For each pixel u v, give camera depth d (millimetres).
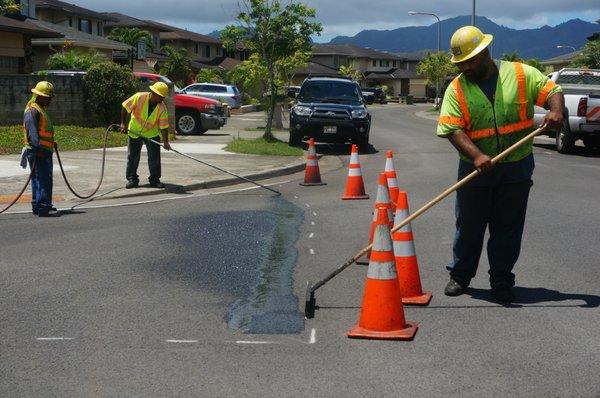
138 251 7957
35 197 10281
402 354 4809
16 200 10508
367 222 9672
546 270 7070
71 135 20844
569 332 5223
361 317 5227
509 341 5043
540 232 8930
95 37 43719
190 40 77000
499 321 5492
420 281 6234
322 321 5531
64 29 41750
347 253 7883
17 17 37312
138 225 9500
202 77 57625
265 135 22297
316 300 6117
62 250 8031
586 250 7938
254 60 32594
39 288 6492
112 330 5332
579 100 19047
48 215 10273
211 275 6949
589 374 4445
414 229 9164
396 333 5113
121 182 13289
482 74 5801
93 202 11594
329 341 5070
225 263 7418
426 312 5742
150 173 12695
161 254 7816
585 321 5469
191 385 4316
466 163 6027
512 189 5941
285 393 4188
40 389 4270
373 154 20266
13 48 30406
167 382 4363
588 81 21672
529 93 5809
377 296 5156
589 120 18984
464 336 5156
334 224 9539
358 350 4891
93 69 23047
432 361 4680
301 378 4410
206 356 4793
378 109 64312
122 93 23141
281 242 8422
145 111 12391
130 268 7215
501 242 6059
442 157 19078
